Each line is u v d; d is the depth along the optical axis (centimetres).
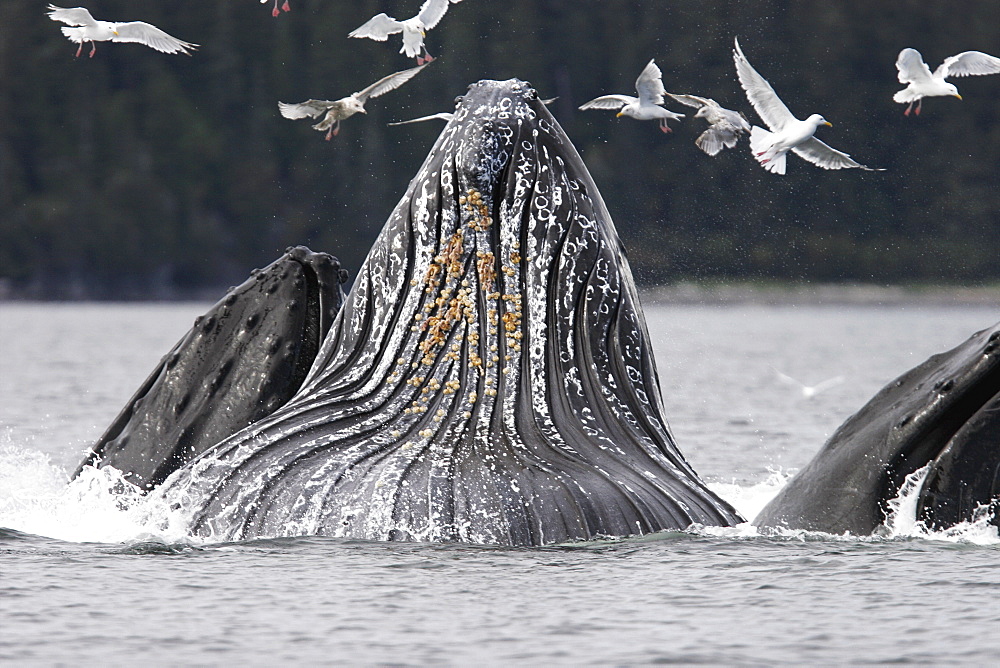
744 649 2983
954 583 3356
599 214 3866
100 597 3312
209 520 3647
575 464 3594
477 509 3503
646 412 3744
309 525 3550
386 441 3669
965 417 3322
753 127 5906
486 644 3009
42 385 11450
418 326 3778
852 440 3531
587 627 3109
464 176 3781
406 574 3384
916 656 2938
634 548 3491
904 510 3391
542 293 3747
